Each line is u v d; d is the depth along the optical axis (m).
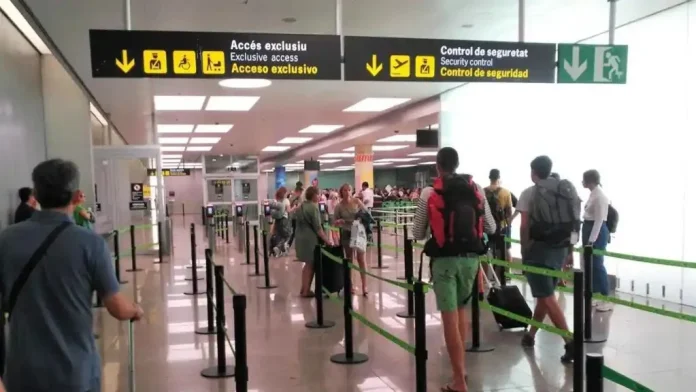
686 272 7.20
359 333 6.19
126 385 4.74
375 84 11.22
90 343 2.37
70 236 2.34
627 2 7.03
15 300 2.27
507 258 8.44
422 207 4.35
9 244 2.31
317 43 5.57
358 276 9.81
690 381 4.50
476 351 5.38
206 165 31.61
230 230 22.70
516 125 10.53
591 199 6.81
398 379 4.75
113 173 13.86
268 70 5.48
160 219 13.39
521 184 10.41
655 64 7.62
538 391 4.37
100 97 12.12
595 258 7.03
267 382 4.71
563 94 9.36
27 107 9.26
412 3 6.72
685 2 7.11
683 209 7.21
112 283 2.40
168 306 7.76
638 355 5.17
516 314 5.68
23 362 2.23
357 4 6.69
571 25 7.98
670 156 7.41
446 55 5.89
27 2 6.34
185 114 14.97
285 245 12.97
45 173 2.36
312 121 17.19
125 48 5.18
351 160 36.84
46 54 10.55
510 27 7.95
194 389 4.64
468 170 12.02
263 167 43.72
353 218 8.23
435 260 4.33
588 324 5.57
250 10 6.79
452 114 12.58
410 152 30.70
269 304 7.74
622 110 8.18
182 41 5.28
